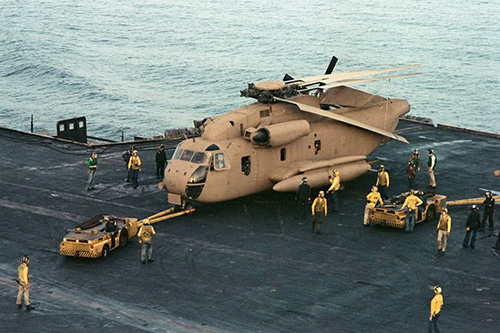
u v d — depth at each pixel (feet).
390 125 142.10
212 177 117.91
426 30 417.49
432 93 304.71
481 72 333.21
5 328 84.48
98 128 261.85
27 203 126.93
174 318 86.89
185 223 118.11
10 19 456.45
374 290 94.48
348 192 134.31
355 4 504.43
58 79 323.78
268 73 332.19
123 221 110.63
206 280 97.30
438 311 80.94
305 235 113.39
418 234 113.80
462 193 133.39
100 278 97.86
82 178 140.97
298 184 123.34
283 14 469.16
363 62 350.64
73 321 86.28
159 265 102.06
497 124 269.03
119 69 342.23
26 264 88.79
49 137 167.73
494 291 94.63
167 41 397.60
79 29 430.20
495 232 115.24
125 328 84.69
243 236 112.78
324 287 95.25
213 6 500.74
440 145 165.78
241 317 87.15
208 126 122.31
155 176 143.23
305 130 125.80
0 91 307.37
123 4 514.27
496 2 505.66
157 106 288.51
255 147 122.42
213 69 339.36
